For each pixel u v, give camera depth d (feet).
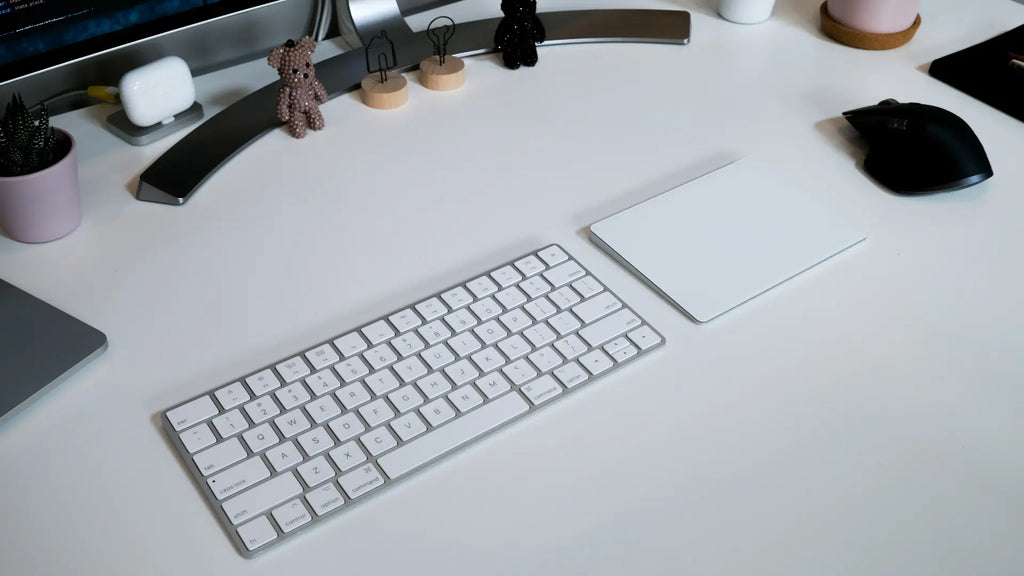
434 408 2.12
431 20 3.58
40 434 2.06
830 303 2.44
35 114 2.61
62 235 2.58
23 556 1.82
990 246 2.63
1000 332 2.36
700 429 2.10
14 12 2.55
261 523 1.89
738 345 2.31
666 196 2.74
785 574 1.82
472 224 2.66
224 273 2.48
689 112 3.15
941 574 1.83
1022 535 1.90
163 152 2.91
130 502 1.93
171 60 2.91
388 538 1.88
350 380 2.18
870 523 1.92
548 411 2.14
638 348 2.28
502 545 1.86
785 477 2.00
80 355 2.19
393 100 3.11
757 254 2.55
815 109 3.18
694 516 1.92
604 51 3.47
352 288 2.44
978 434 2.10
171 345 2.27
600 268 2.53
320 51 3.40
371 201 2.74
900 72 3.38
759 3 3.57
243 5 3.05
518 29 3.25
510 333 2.31
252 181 2.81
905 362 2.27
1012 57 3.36
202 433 2.05
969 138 2.79
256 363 2.23
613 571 1.81
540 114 3.12
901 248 2.62
